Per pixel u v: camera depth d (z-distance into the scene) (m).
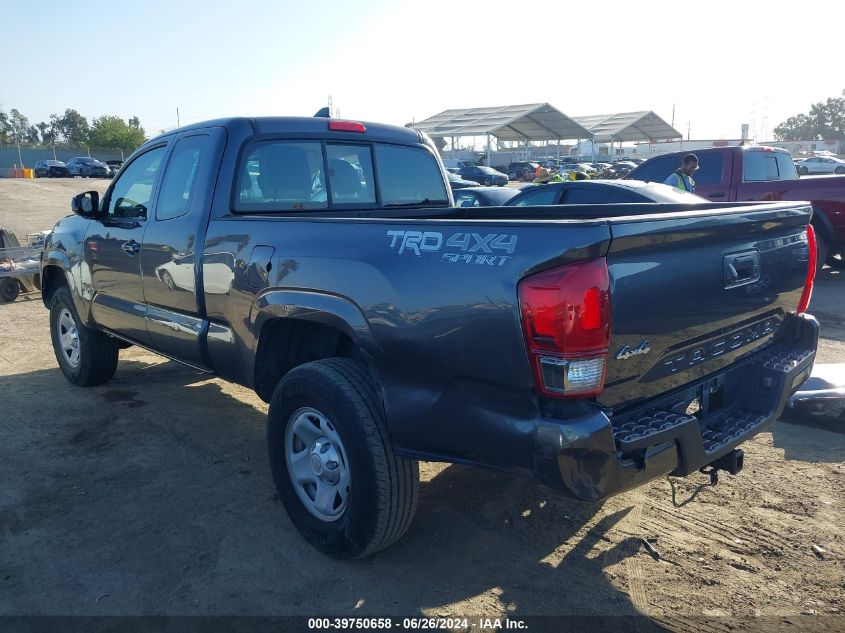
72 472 4.15
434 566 3.19
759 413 3.21
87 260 5.06
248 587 3.04
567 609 2.89
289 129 4.13
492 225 2.54
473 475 4.12
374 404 2.96
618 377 2.51
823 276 10.65
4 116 111.94
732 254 2.93
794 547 3.33
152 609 2.90
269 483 4.02
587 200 8.59
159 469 4.20
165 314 4.28
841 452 4.40
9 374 6.14
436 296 2.64
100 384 5.76
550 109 57.41
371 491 2.93
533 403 2.45
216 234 3.76
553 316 2.33
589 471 2.39
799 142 71.81
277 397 3.32
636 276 2.49
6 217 19.12
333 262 3.04
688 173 9.31
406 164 4.88
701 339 2.88
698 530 3.49
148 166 4.55
